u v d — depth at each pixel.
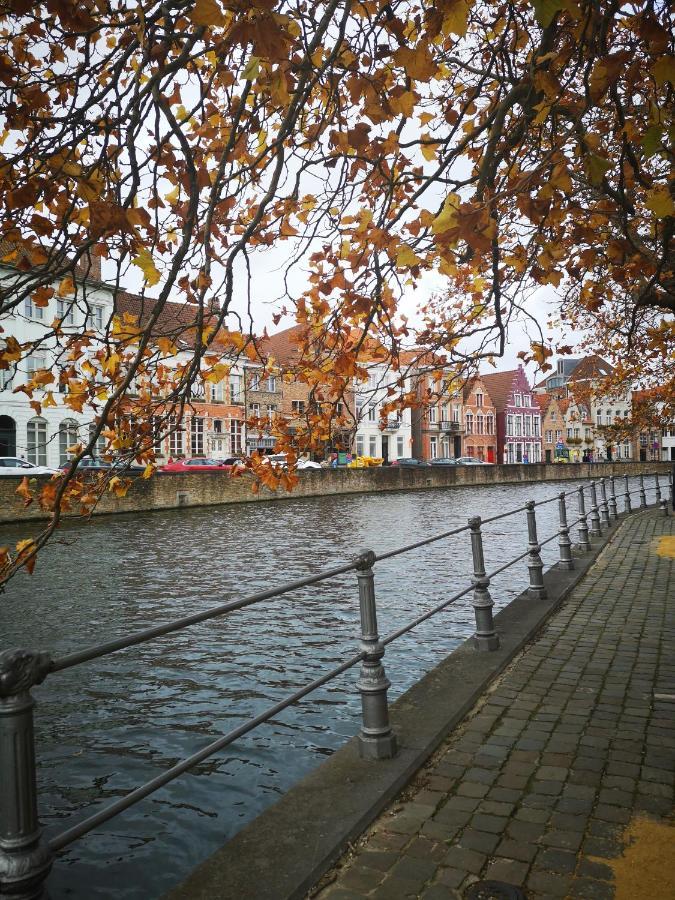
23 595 12.84
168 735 6.61
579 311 9.27
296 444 4.35
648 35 2.55
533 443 86.56
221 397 51.44
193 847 4.80
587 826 3.16
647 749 4.03
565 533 10.36
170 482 33.34
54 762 6.09
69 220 3.07
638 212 5.79
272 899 2.61
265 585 13.66
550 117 3.93
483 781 3.67
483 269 4.46
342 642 9.47
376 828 3.21
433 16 2.46
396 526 25.28
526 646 6.42
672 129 2.47
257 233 3.51
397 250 3.05
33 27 3.05
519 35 3.57
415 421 72.69
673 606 8.00
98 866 4.60
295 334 4.32
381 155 3.19
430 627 9.95
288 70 2.63
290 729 6.66
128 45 2.96
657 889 2.66
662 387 18.17
